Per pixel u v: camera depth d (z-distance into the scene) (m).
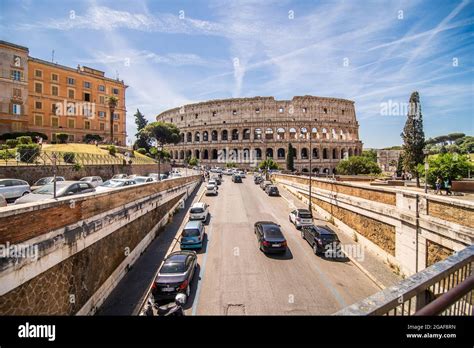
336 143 90.62
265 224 19.20
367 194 18.48
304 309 11.43
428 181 30.66
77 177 31.02
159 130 82.00
